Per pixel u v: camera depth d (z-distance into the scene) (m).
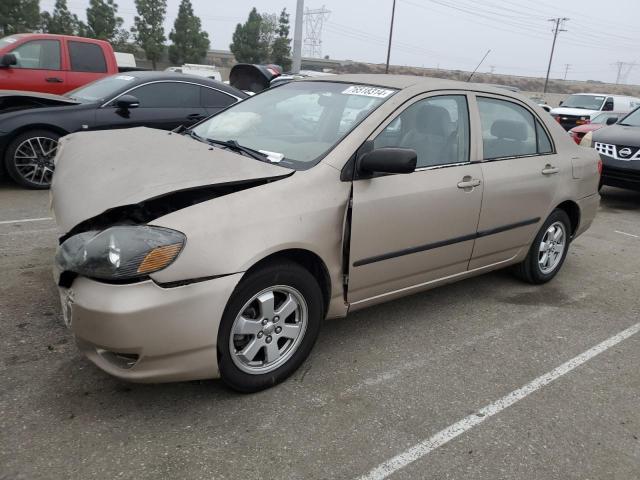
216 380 3.03
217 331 2.59
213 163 2.96
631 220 7.61
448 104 3.74
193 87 7.51
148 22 43.06
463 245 3.81
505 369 3.38
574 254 5.88
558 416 2.95
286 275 2.85
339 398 2.95
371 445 2.60
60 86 9.06
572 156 4.70
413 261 3.50
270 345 2.92
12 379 2.87
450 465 2.52
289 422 2.72
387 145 3.31
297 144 3.34
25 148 6.62
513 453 2.63
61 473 2.28
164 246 2.43
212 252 2.54
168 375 2.56
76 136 3.86
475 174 3.76
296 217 2.83
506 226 4.11
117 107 6.99
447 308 4.21
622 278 5.20
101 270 2.40
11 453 2.36
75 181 3.03
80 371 2.98
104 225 2.71
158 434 2.56
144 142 3.41
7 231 5.11
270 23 54.31
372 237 3.19
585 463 2.60
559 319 4.16
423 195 3.40
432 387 3.12
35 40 8.91
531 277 4.70
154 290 2.42
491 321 4.04
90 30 42.84
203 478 2.32
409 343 3.62
